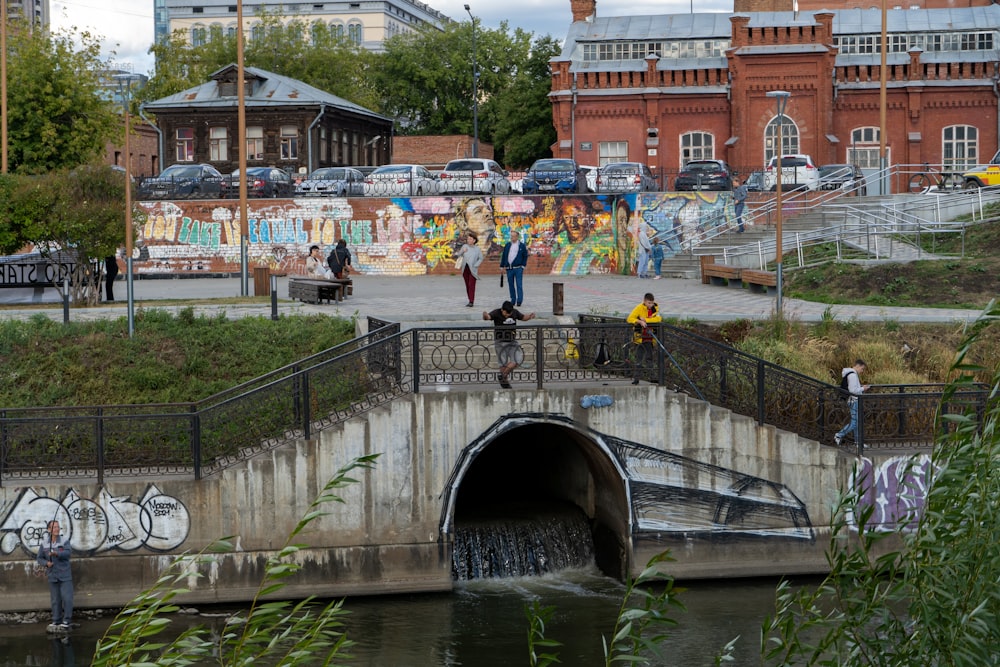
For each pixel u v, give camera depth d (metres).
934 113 64.62
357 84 103.50
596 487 27.91
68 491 23.73
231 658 13.52
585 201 49.19
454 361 25.95
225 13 161.50
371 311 34.62
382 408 24.70
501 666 21.14
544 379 26.50
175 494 23.98
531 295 39.94
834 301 37.53
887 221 45.31
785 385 26.42
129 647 13.40
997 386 14.62
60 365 29.14
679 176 49.56
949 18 67.75
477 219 49.66
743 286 41.22
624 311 34.97
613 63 67.12
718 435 25.81
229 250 50.75
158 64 99.75
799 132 64.25
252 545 24.22
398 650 21.91
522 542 26.92
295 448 24.31
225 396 28.39
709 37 67.25
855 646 14.33
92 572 23.75
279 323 31.42
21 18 65.88
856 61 66.56
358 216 50.22
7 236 35.84
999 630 13.41
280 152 70.56
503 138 85.94
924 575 13.86
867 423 27.03
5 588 23.58
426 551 24.95
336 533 24.55
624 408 25.55
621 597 25.05
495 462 33.16
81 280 36.78
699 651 21.73
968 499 13.94
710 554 25.75
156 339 30.19
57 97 61.75
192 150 71.31
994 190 48.12
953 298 36.88
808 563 25.92
